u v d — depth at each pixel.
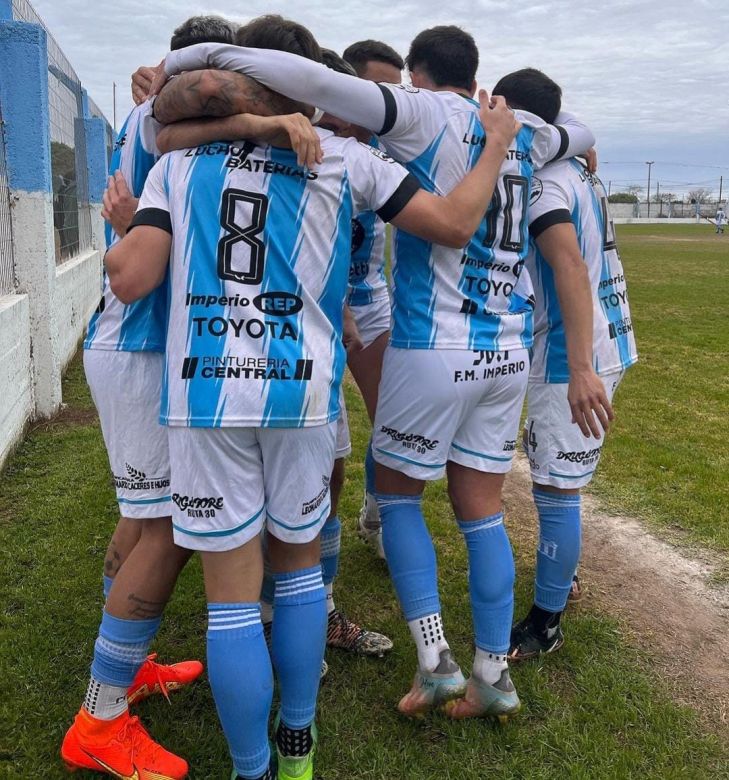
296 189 1.67
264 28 1.80
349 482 4.34
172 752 2.11
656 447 5.18
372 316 2.84
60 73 7.53
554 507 2.54
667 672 2.59
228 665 1.68
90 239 10.38
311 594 1.86
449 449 2.16
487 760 2.12
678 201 80.50
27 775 2.00
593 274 2.46
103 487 4.11
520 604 3.01
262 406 1.62
